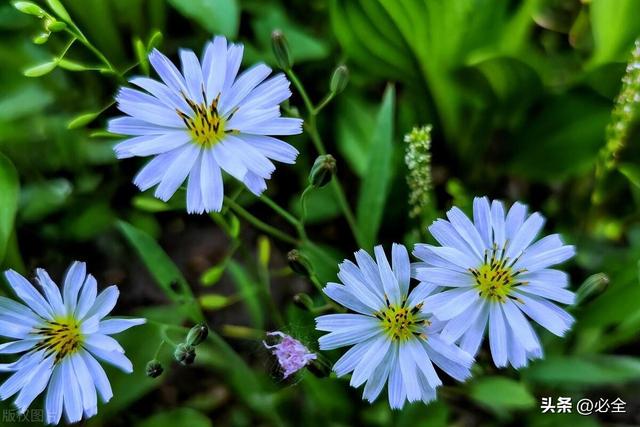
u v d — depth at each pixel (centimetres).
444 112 23
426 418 20
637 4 21
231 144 18
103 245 24
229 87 18
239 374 21
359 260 18
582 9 23
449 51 21
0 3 22
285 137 23
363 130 23
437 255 17
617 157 21
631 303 20
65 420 21
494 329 17
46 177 23
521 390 19
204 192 18
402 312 18
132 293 23
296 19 24
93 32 22
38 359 18
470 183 24
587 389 22
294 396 21
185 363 18
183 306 20
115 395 21
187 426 21
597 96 22
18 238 23
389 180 22
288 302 23
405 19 21
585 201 23
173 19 24
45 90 23
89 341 18
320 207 23
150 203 21
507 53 21
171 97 18
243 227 24
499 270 17
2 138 22
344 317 18
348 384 21
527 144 22
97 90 23
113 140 23
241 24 24
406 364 18
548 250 18
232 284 24
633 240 22
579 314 20
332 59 23
